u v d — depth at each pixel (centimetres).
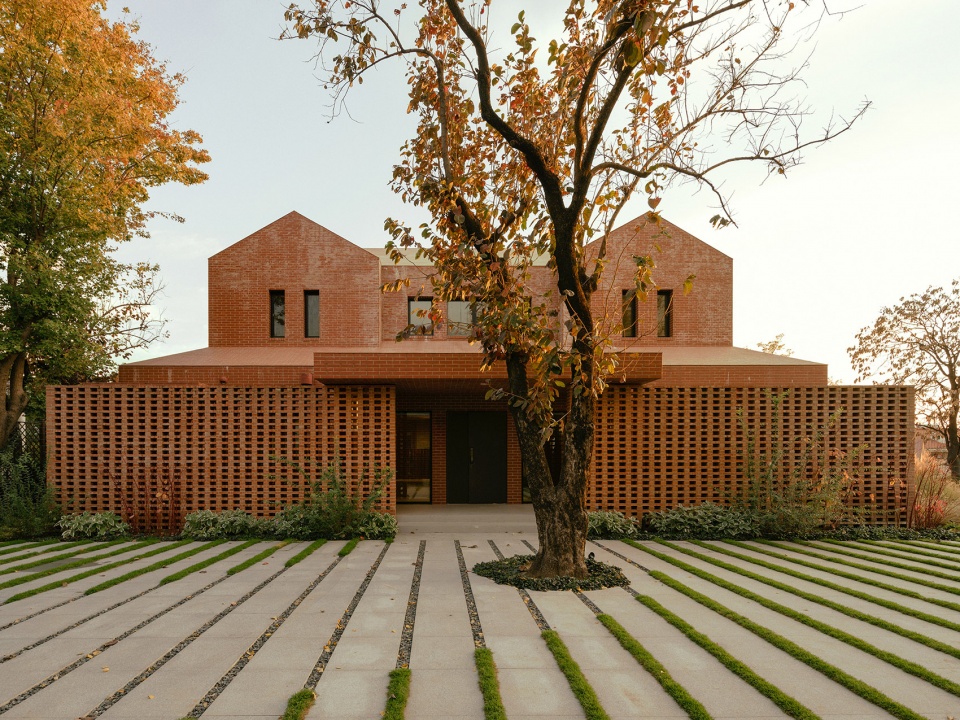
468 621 545
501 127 678
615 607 590
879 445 1108
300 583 689
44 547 916
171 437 1080
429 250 750
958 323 2416
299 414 1108
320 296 1664
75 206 1402
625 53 570
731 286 1711
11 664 436
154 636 499
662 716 360
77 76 1361
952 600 621
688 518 1034
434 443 1499
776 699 377
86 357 1518
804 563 802
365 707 371
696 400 1122
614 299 1675
